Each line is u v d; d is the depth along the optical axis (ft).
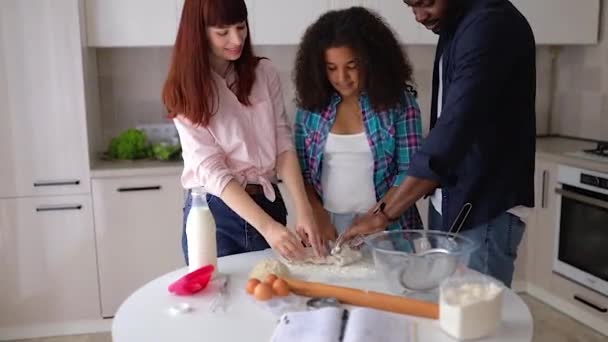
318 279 4.93
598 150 10.37
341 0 10.43
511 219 5.90
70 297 10.00
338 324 3.85
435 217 6.51
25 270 9.80
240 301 4.55
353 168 6.31
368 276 4.96
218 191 5.56
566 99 12.48
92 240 9.89
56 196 9.69
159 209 9.98
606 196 9.41
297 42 10.40
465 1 5.73
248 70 5.86
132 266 10.07
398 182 6.27
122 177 9.77
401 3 10.58
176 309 4.39
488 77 5.25
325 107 6.36
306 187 6.51
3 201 9.55
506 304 4.44
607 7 11.34
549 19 11.30
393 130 6.21
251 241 6.08
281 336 3.83
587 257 9.94
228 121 5.77
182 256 10.19
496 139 5.55
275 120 6.17
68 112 9.51
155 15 9.91
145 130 11.05
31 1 9.18
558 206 10.42
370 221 5.53
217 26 5.29
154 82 11.27
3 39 9.19
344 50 5.86
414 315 4.24
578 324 10.19
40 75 9.36
